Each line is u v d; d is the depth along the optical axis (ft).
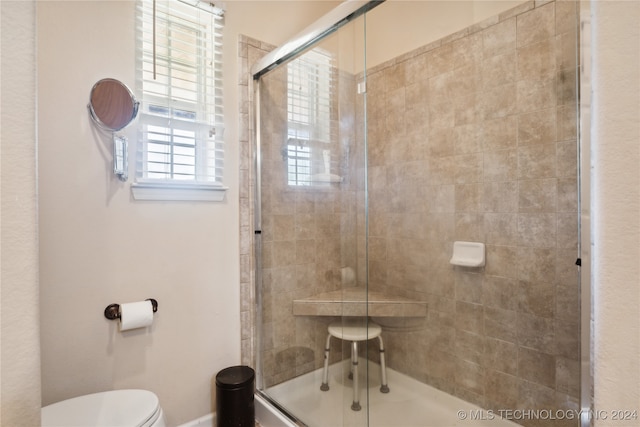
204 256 5.05
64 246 3.92
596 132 1.08
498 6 4.96
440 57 5.71
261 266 5.56
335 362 5.83
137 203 4.44
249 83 5.53
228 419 4.58
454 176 5.57
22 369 1.07
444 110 5.67
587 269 2.18
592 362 1.10
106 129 4.11
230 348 5.32
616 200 1.03
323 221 6.02
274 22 5.88
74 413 3.49
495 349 5.10
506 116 4.90
